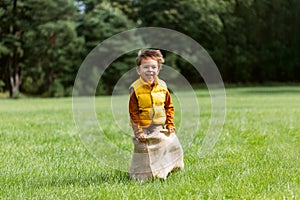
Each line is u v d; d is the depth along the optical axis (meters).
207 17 48.28
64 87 44.50
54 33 43.53
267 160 6.22
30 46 43.59
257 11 52.22
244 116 14.16
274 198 4.13
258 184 4.70
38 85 46.00
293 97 28.86
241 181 4.84
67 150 7.64
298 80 53.06
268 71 52.41
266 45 52.44
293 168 5.60
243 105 21.03
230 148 7.49
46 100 33.91
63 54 43.88
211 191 4.41
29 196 4.41
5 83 45.72
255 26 52.03
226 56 50.34
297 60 52.09
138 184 4.89
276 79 52.97
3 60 44.66
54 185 4.99
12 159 6.73
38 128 11.61
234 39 51.59
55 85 42.91
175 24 47.31
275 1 51.78
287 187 4.55
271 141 8.46
